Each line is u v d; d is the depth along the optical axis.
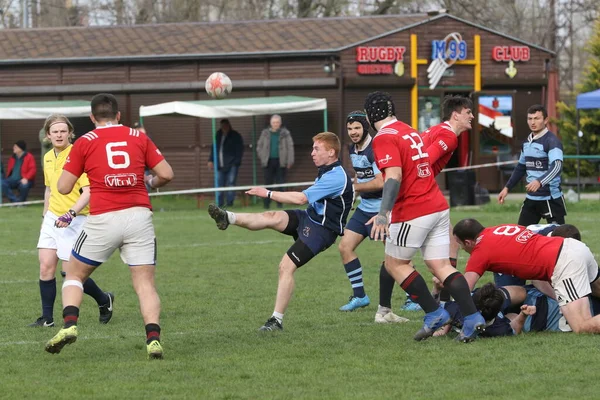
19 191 61.09
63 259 20.84
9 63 66.31
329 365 16.70
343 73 64.56
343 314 22.52
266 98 61.28
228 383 15.44
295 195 19.88
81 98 66.25
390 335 19.55
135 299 25.19
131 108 66.12
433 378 15.60
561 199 26.92
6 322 21.81
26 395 14.76
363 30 67.06
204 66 65.50
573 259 18.56
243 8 103.50
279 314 20.30
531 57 68.88
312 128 64.75
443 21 66.94
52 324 21.36
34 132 66.38
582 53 116.94
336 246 37.44
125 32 70.12
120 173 16.95
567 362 16.53
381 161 17.70
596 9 101.94
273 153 59.28
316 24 68.88
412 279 18.47
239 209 56.56
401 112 66.44
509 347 17.86
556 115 72.25
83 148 17.02
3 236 41.97
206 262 32.75
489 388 14.86
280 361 17.06
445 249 18.36
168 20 101.81
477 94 67.06
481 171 67.25
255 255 34.75
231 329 20.59
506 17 103.44
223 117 58.38
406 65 66.00
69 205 21.09
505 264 18.83
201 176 65.44
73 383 15.49
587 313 18.67
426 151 18.94
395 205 18.20
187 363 16.95
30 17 109.50
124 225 17.00
